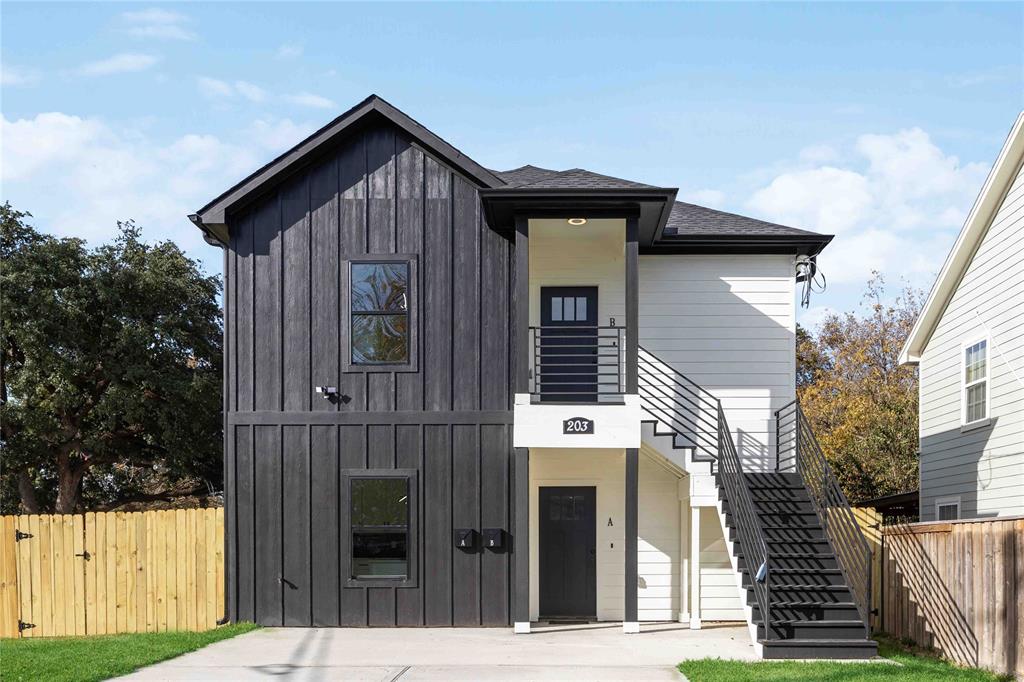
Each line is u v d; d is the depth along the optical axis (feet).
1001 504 54.08
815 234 55.67
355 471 50.70
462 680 35.58
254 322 51.47
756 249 56.70
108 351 118.42
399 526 50.47
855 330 142.41
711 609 54.44
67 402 115.34
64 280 118.32
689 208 63.46
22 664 38.52
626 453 48.16
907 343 67.97
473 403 50.98
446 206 51.85
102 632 50.16
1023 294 51.44
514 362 51.16
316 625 50.01
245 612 50.24
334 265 51.70
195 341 128.06
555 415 48.16
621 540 55.06
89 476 135.54
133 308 123.24
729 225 58.08
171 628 50.26
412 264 51.52
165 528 50.83
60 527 50.75
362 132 52.26
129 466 138.00
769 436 56.13
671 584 54.70
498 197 47.65
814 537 46.91
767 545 45.42
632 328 48.47
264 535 50.55
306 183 52.08
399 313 51.39
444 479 50.62
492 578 50.24
